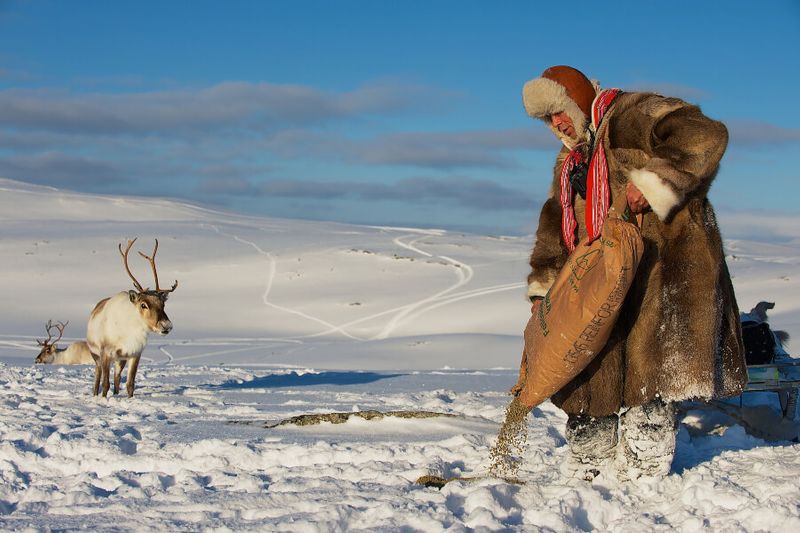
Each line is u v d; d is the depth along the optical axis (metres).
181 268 89.88
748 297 65.44
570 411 4.25
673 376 4.01
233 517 4.20
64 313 72.12
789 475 4.15
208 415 8.31
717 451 4.96
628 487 4.27
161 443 6.18
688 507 3.86
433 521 3.81
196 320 67.88
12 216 166.00
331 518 3.96
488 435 6.01
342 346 50.03
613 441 4.36
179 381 13.08
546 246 4.56
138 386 11.66
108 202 179.62
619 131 4.09
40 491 4.82
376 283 81.06
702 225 4.02
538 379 4.16
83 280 85.06
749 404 6.05
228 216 177.25
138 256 95.75
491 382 12.28
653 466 4.21
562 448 5.60
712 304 4.00
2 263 90.38
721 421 5.91
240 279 84.19
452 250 100.38
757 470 4.31
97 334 10.32
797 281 70.62
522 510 4.09
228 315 70.25
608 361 4.13
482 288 77.00
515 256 96.31
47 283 83.50
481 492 4.11
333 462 5.54
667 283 4.03
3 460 5.73
